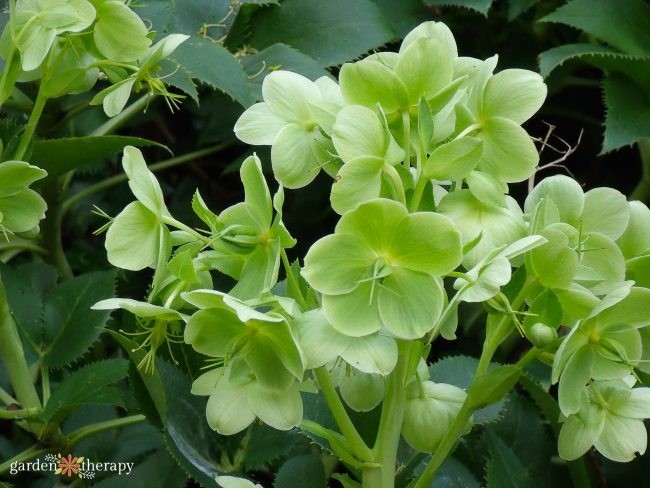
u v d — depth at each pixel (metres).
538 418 0.53
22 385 0.54
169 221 0.41
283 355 0.39
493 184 0.41
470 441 0.53
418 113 0.40
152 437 0.59
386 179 0.40
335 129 0.39
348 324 0.38
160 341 0.41
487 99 0.41
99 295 0.58
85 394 0.52
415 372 0.43
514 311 0.40
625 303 0.40
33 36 0.47
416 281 0.39
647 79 0.61
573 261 0.40
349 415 0.48
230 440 0.50
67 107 0.61
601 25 0.62
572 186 0.43
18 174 0.47
